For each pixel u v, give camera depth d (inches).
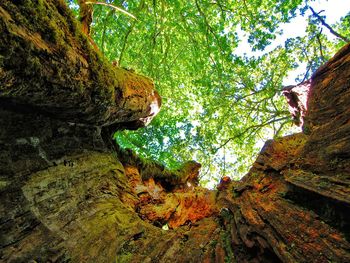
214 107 738.2
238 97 744.3
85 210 231.0
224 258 188.5
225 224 242.1
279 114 722.2
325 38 663.1
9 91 150.9
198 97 714.2
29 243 175.5
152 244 224.2
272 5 549.6
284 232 151.3
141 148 671.1
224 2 581.9
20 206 185.3
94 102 226.4
